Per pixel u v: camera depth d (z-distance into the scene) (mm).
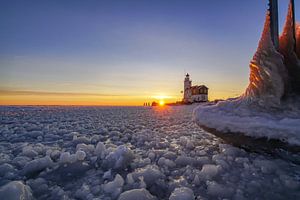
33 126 6367
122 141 4129
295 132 2260
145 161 2561
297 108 2473
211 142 3670
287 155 2371
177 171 2260
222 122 2881
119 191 1742
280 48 2750
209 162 2518
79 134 4824
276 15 2678
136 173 2084
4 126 6387
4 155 2865
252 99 2801
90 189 1848
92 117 10781
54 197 1730
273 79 2600
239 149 2842
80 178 2145
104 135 4828
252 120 2605
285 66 2668
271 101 2605
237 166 2332
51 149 3201
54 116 11352
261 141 2512
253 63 2834
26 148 3059
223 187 1785
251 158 2572
